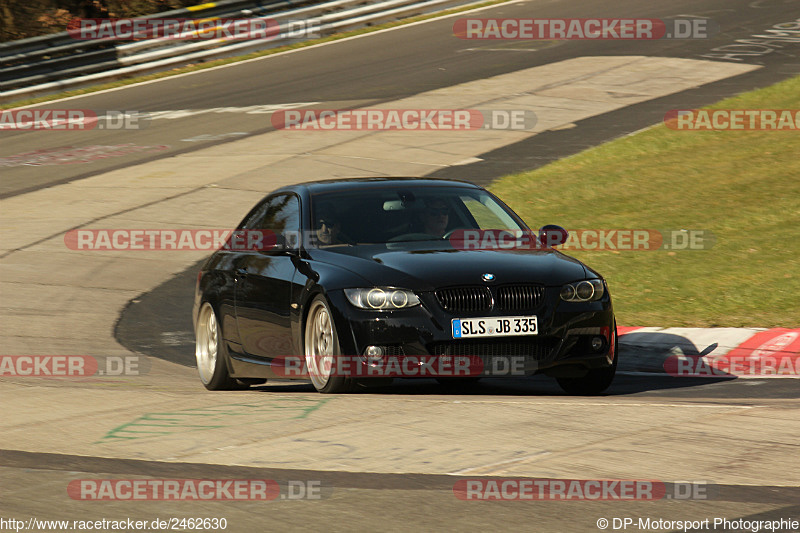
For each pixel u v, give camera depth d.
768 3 119.81
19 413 25.19
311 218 28.55
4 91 106.62
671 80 88.38
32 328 41.03
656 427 20.95
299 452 19.77
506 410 22.89
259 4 122.94
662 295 39.94
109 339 39.75
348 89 95.94
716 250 44.97
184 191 66.31
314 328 26.44
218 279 31.36
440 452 19.38
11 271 51.12
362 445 20.11
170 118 91.62
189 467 19.05
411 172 66.62
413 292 24.98
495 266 25.81
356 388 25.80
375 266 25.83
